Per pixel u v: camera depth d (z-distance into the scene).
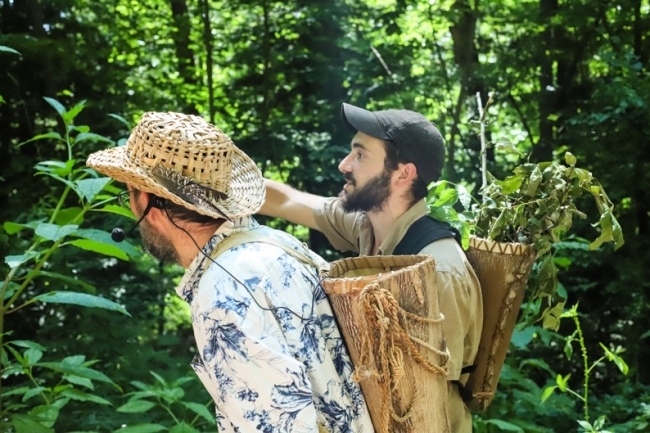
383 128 1.80
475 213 1.91
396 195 1.83
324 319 1.38
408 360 1.34
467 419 1.79
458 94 6.16
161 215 1.36
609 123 5.63
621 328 5.70
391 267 1.50
